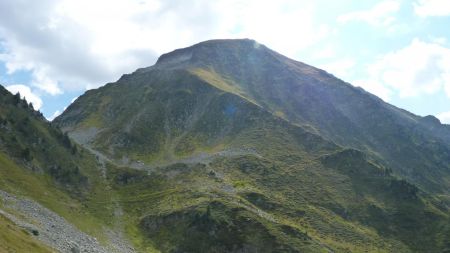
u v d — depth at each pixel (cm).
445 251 16212
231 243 14262
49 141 18300
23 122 17862
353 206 18762
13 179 13812
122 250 12850
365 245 15838
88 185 17650
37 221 11300
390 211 18662
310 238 14788
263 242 14112
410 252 16200
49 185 15562
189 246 14450
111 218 15788
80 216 14388
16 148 15912
